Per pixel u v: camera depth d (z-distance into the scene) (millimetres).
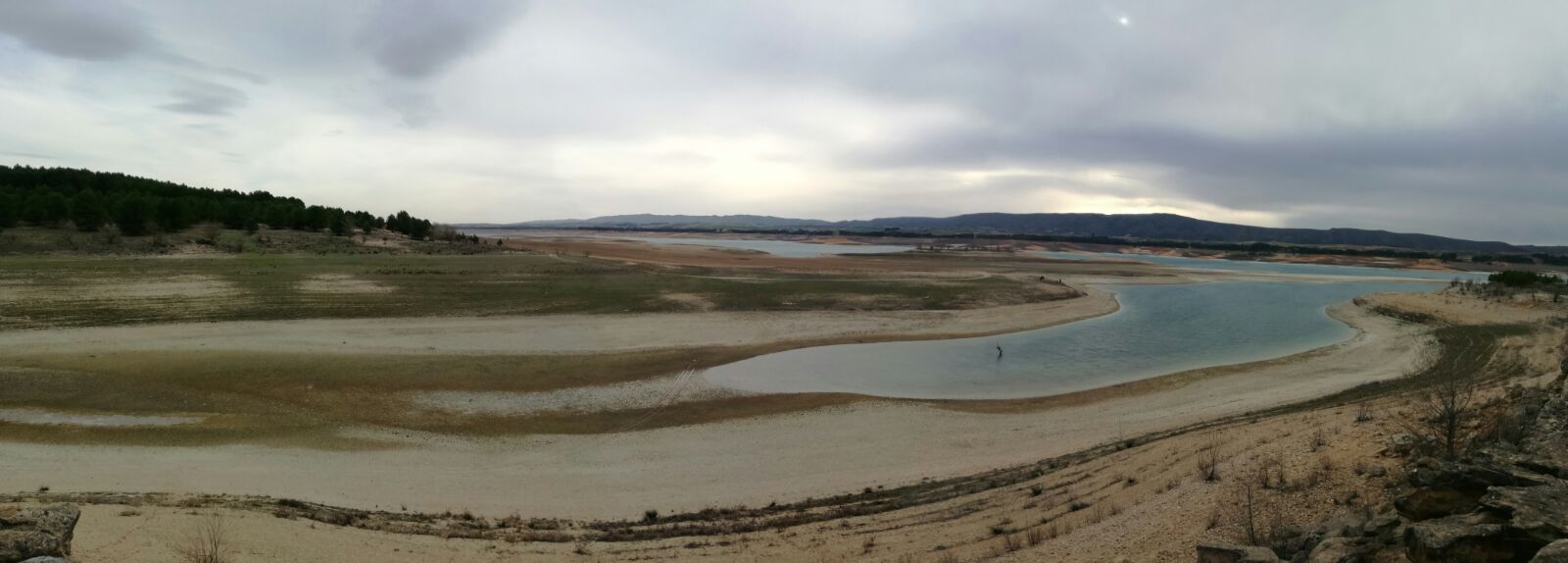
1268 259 136000
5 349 28172
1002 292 56781
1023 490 16359
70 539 10156
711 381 29312
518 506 16797
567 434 22750
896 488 17875
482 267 62344
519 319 40062
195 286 42594
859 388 28984
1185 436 19766
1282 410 23859
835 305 48188
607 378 29000
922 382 30312
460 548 13422
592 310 43406
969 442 22109
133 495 15359
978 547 12516
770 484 18531
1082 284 71062
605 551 13367
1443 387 21281
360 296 43281
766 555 12953
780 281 60312
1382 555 7750
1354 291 71625
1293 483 12094
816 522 15203
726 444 21828
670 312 43938
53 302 36156
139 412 22234
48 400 22594
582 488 18141
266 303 39625
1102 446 20688
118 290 39844
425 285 48562
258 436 20938
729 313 44438
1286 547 9289
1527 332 40000
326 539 13297
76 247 53938
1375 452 12852
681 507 16828
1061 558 11055
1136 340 40781
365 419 23078
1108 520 12664
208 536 12711
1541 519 6562
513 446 21453
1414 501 8344
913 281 63094
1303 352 37219
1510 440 10500
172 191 94062
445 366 29016
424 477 18688
